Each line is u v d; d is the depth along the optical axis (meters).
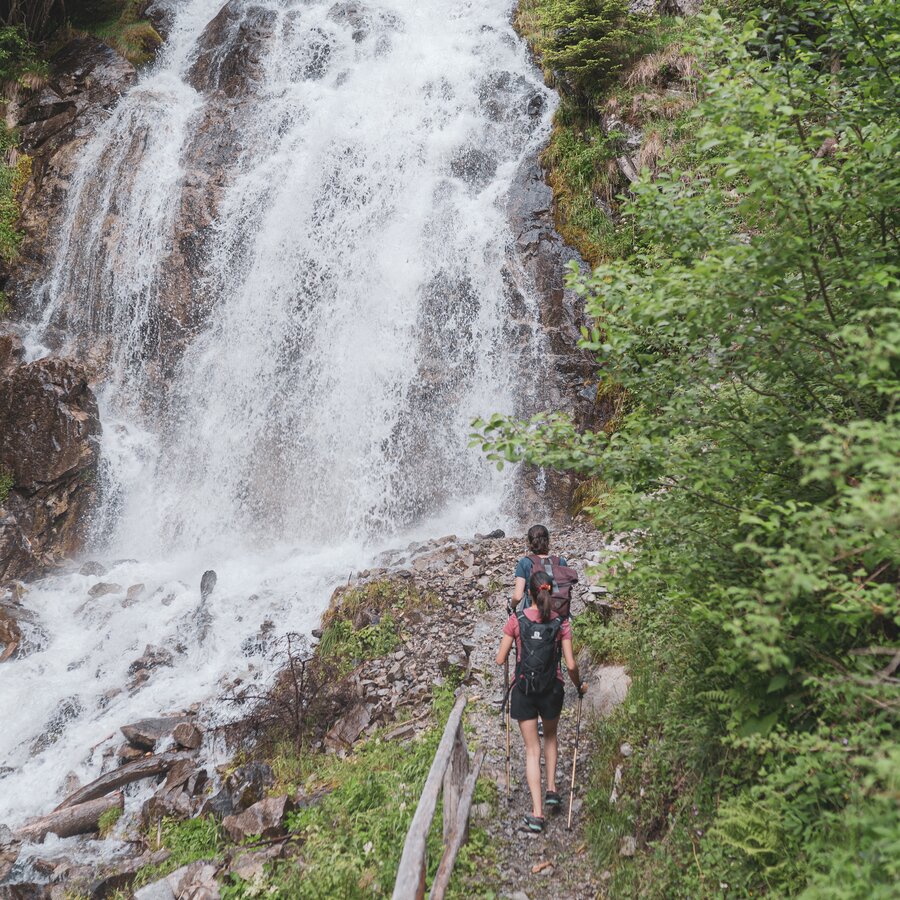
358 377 14.05
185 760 7.53
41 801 7.50
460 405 13.47
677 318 4.36
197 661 9.48
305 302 15.01
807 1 4.71
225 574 11.44
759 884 3.85
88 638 10.30
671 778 4.97
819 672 3.76
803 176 3.62
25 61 19.27
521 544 10.58
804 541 3.18
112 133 18.12
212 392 14.71
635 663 6.28
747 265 3.90
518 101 17.19
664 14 16.14
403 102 17.92
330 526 13.14
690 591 4.20
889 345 3.04
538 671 5.37
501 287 14.18
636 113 14.45
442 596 9.26
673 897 4.30
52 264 16.45
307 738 7.55
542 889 4.87
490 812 5.49
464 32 19.94
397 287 14.65
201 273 15.86
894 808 3.06
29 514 13.11
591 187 14.55
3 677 9.41
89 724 8.45
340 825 5.73
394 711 7.48
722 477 4.21
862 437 2.90
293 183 16.44
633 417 4.70
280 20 20.45
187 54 20.94
